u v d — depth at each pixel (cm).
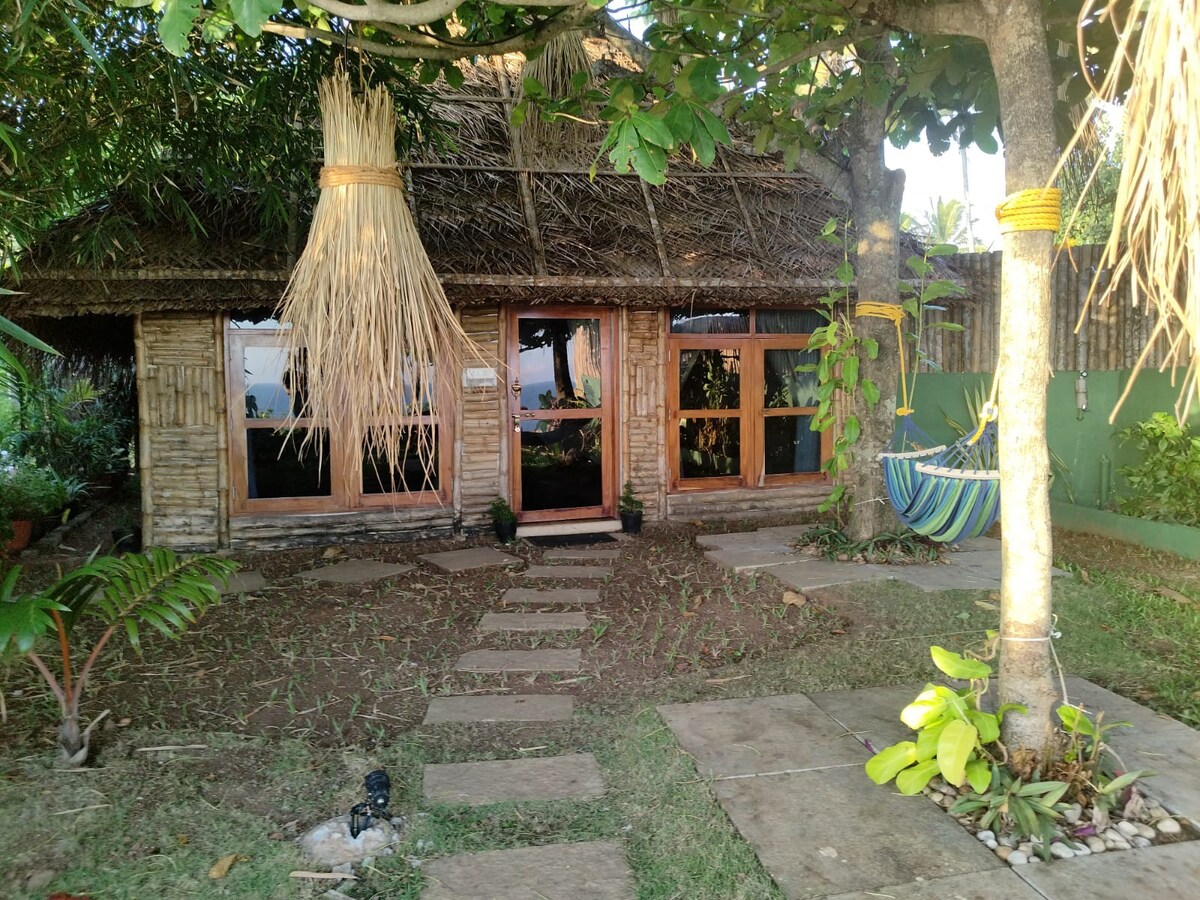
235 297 578
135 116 444
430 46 339
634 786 286
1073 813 250
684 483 760
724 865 236
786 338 780
